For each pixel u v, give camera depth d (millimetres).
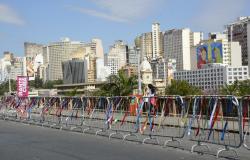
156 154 11547
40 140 15617
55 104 23047
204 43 166000
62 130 19859
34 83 153625
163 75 123562
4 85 106188
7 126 22953
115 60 187625
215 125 11492
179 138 13461
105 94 37562
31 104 26562
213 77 143625
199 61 167750
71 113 21094
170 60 163750
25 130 20172
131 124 15984
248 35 172625
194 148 12648
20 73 150250
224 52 164500
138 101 15352
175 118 13344
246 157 10836
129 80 37625
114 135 16828
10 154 12109
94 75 163125
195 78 151000
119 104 16781
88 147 13305
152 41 196375
